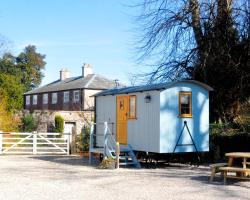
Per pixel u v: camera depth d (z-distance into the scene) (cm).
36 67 7569
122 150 1822
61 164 1928
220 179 1405
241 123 2161
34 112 3984
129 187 1227
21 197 1064
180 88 1777
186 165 1891
